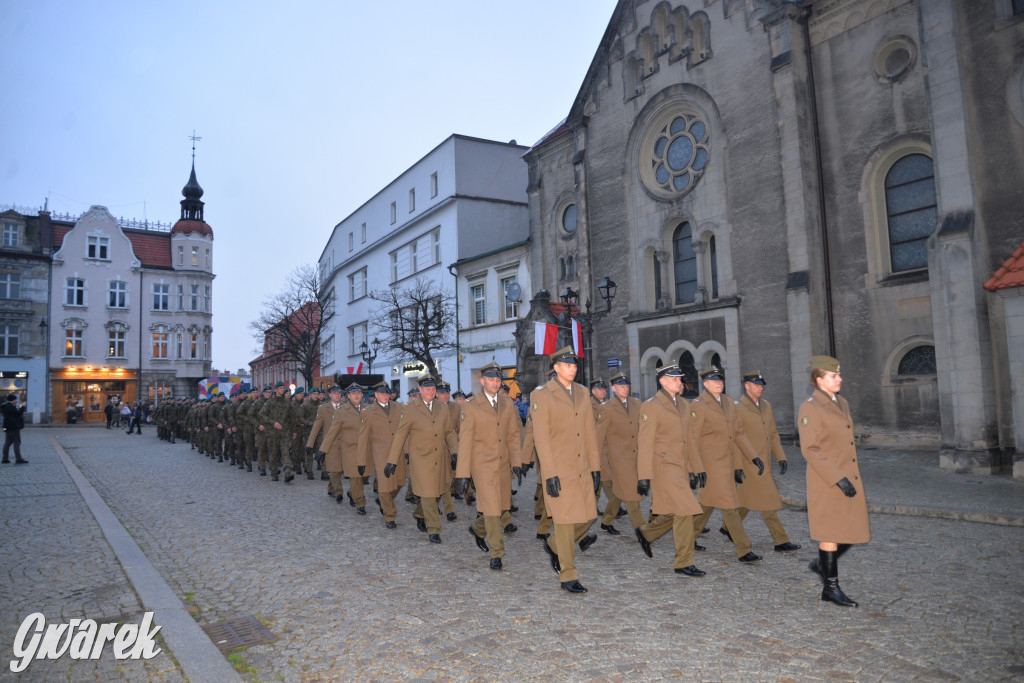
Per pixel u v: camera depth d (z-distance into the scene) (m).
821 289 17.53
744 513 7.79
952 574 6.49
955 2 13.73
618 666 4.59
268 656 4.97
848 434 5.78
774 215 18.34
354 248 50.22
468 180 35.38
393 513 9.90
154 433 39.00
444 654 4.90
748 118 19.11
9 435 19.14
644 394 22.02
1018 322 11.70
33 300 50.53
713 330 19.95
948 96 13.66
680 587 6.41
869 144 16.89
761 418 7.96
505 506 8.21
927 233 16.05
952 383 13.03
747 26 19.19
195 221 57.69
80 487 13.74
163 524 10.12
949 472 12.68
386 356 42.19
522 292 29.31
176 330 55.72
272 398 16.00
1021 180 12.92
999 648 4.70
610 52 23.80
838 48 17.59
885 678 4.27
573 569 6.38
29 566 7.33
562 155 27.00
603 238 23.86
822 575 5.81
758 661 4.60
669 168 21.73
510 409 8.14
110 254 53.78
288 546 8.55
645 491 6.86
